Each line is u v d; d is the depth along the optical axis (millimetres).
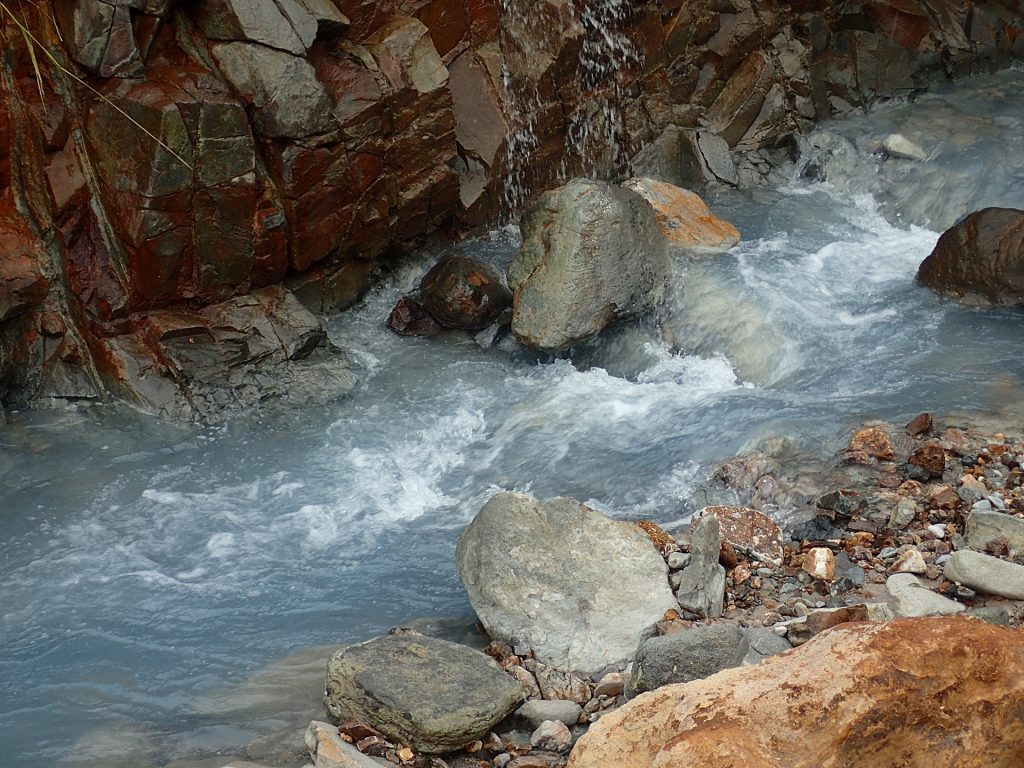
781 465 6684
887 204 10734
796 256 9500
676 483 6766
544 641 5219
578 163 10336
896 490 6344
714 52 11258
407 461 7336
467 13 9391
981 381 7469
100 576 6180
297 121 7883
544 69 9750
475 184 9484
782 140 11367
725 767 3152
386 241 9000
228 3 7680
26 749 4895
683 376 8188
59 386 7695
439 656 4926
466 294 8688
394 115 8617
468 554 5621
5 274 7508
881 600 5332
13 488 6906
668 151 10922
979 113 11844
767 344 8211
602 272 8242
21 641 5664
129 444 7387
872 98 12078
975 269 8539
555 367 8352
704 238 9500
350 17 8539
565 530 5691
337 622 5754
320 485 7051
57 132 7566
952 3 12789
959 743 3230
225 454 7340
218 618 5820
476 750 4617
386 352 8562
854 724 3217
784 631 5027
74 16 7352
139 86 7484
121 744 4898
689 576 5477
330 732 4543
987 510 5910
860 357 7988
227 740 4883
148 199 7512
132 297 7785
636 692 4641
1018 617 5125
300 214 8188
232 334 7941
